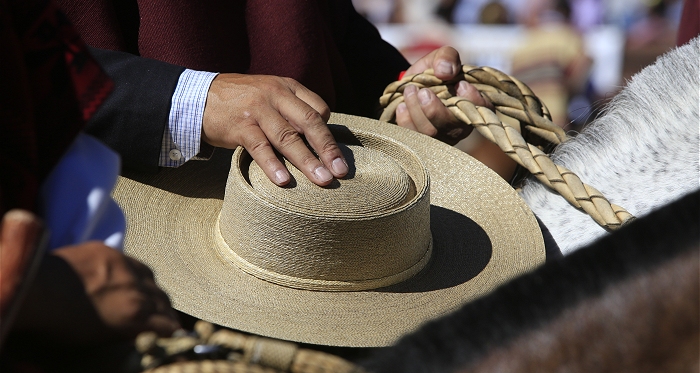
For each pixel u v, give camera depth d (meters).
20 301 2.16
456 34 16.97
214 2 6.19
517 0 16.66
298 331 4.34
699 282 2.13
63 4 5.85
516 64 16.06
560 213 5.56
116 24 6.00
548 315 2.18
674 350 2.06
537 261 5.03
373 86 7.88
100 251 2.67
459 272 5.02
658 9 16.28
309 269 4.54
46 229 2.20
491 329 2.19
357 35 8.04
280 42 6.37
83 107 2.92
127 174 5.36
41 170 2.86
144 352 2.40
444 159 5.91
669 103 5.45
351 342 4.30
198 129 5.12
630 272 2.19
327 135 4.76
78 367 2.57
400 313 4.57
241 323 4.35
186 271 4.70
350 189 4.55
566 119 14.62
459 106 6.11
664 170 5.23
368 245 4.52
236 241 4.71
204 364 2.40
